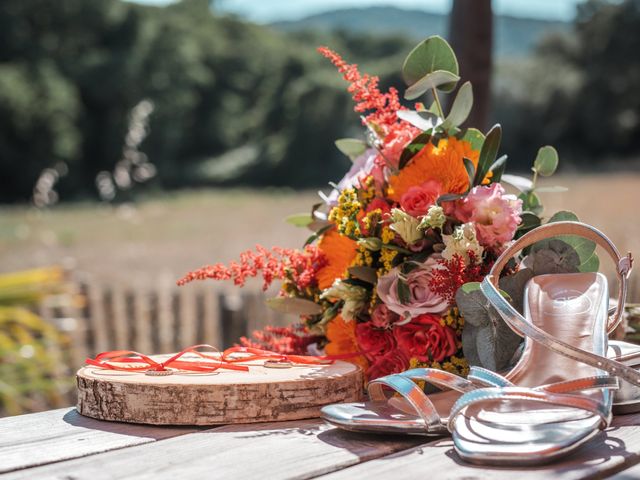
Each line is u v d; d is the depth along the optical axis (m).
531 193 1.50
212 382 1.13
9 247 12.29
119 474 0.91
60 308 3.53
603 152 30.30
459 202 1.32
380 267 1.40
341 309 1.46
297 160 30.78
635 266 5.57
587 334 1.16
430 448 1.01
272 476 0.90
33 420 1.18
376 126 1.48
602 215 12.48
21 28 24.84
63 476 0.91
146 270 9.53
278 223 16.36
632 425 1.10
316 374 1.21
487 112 2.65
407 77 1.44
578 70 30.91
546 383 1.11
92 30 26.44
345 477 0.89
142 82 26.55
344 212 1.39
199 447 1.02
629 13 30.41
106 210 21.44
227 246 12.19
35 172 23.67
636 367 1.20
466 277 1.28
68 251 11.70
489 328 1.21
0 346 2.99
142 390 1.13
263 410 1.14
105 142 25.78
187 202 24.05
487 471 0.91
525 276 1.27
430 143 1.40
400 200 1.35
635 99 30.09
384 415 1.09
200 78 29.16
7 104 22.89
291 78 31.47
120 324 3.69
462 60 2.62
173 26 28.19
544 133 30.41
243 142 31.05
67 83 24.94
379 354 1.40
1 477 0.91
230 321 3.77
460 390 1.06
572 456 0.96
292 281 1.52
